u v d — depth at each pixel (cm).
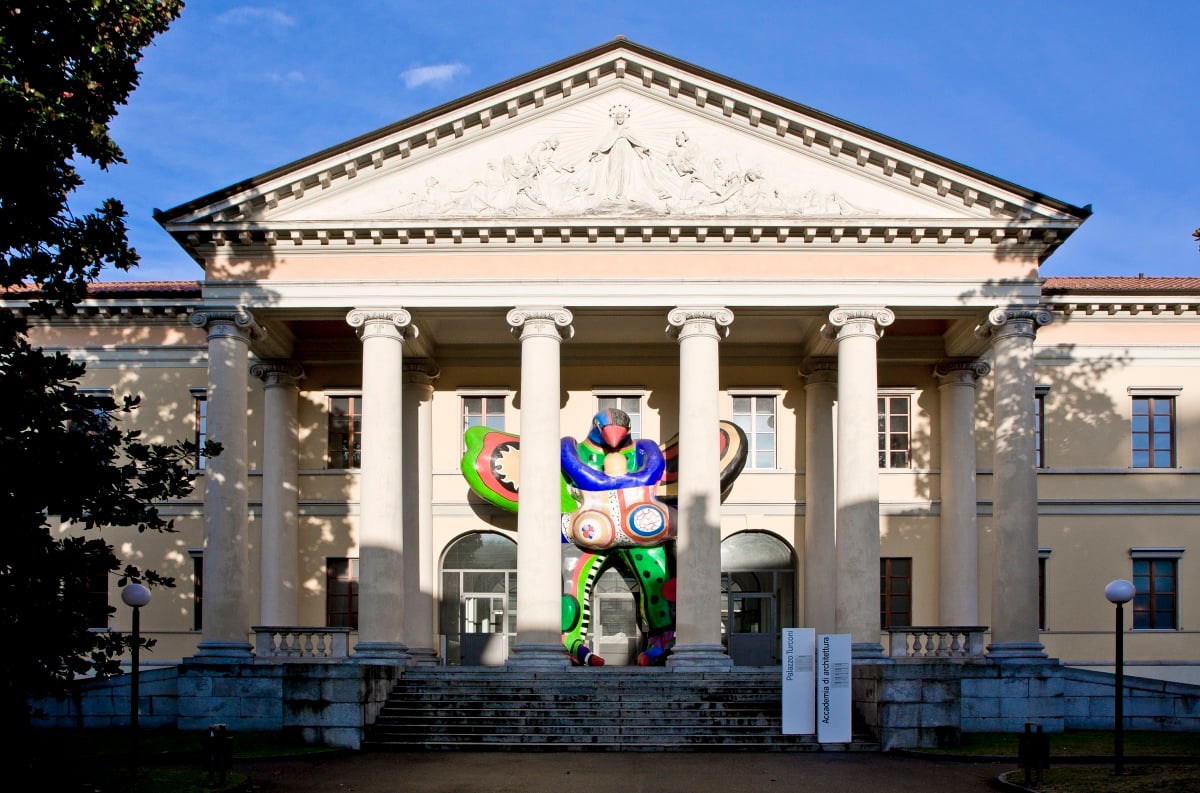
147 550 3553
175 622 3522
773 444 3550
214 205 3012
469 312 3092
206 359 3631
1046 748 1981
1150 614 3606
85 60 2050
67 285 1973
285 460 3438
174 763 2203
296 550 3447
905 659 2775
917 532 3500
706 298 3036
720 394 3559
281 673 2809
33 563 1770
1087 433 3659
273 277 3059
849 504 2962
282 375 3466
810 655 2481
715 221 3009
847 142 3033
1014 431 2981
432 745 2442
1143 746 2436
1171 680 3562
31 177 1838
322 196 3069
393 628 2917
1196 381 3681
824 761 2281
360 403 3556
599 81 3089
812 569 3400
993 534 3036
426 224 3019
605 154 3077
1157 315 3684
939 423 3534
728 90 3036
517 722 2550
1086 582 3600
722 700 2650
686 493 2962
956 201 3052
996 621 2945
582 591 3269
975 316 3131
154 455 1964
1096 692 2864
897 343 3522
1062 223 3008
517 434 3538
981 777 2077
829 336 3100
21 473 1773
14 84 1928
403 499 3384
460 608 3519
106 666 1898
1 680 1727
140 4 2106
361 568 2938
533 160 3072
